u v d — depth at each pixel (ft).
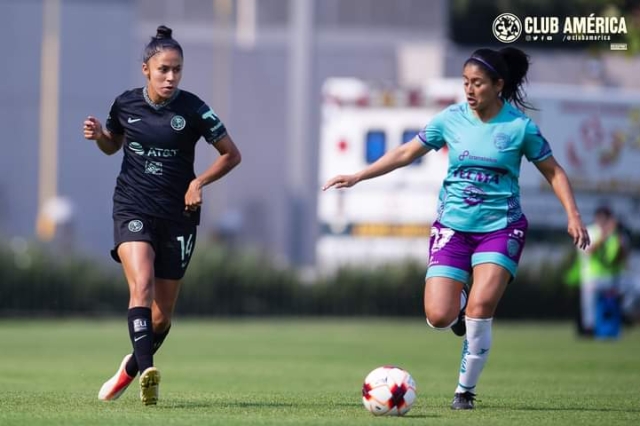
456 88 336.08
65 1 499.92
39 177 496.64
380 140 341.00
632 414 104.17
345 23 555.28
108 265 382.01
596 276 287.89
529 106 119.44
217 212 531.09
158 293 107.24
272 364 197.36
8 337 274.16
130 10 510.17
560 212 362.74
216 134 104.88
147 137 104.01
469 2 603.26
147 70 104.12
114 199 105.50
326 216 356.38
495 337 294.46
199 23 564.30
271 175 544.21
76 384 144.25
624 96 356.59
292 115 540.11
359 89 342.23
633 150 355.77
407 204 351.46
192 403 109.91
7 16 494.59
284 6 564.71
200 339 277.23
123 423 89.25
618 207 355.77
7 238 376.48
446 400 117.91
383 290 378.32
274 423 90.48
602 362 203.31
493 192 102.32
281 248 536.83
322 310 385.29
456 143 103.55
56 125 496.64
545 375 170.60
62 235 446.19
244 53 544.21
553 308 385.29
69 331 302.04
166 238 105.29
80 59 501.56
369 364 198.80
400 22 561.43
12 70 495.82
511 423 93.45
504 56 106.11
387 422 92.07
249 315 385.70
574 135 350.84
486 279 101.40
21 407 103.09
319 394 126.62
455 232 103.30
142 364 100.73
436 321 102.12
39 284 366.22
